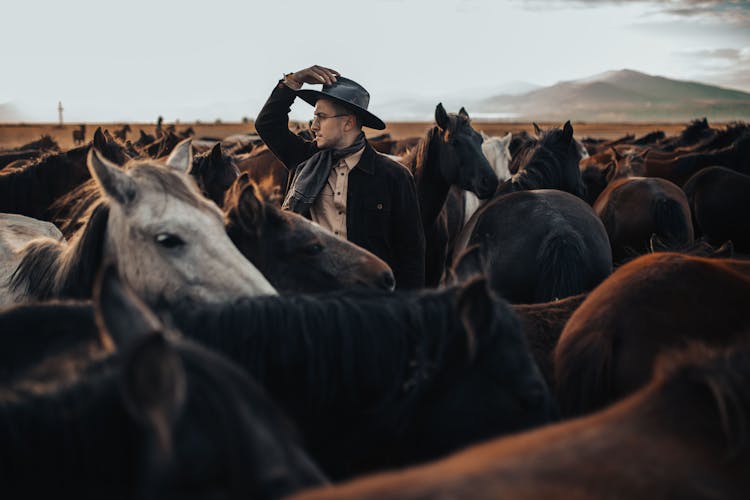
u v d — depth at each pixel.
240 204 3.05
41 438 1.21
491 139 9.47
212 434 1.15
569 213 5.00
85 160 5.79
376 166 4.16
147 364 1.00
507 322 1.88
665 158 14.66
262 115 4.35
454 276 2.11
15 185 5.54
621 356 2.34
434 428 1.84
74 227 3.27
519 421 1.83
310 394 1.82
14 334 1.95
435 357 1.83
